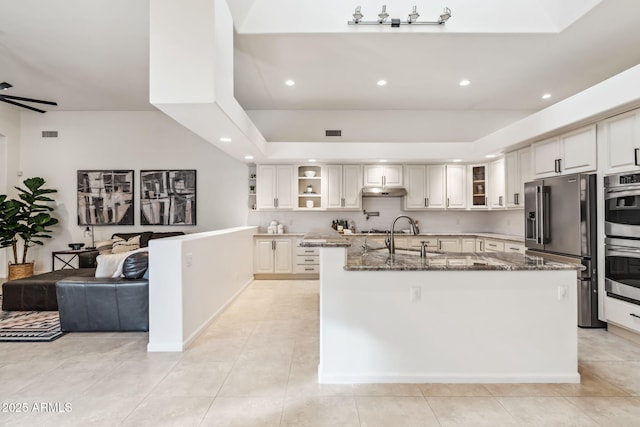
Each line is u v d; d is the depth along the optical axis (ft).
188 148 21.31
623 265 9.93
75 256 20.86
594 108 10.05
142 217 21.16
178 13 8.47
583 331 10.87
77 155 21.02
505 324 7.78
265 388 7.50
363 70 14.08
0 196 18.24
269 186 19.97
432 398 7.09
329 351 7.79
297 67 13.78
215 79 8.50
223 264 13.53
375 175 19.83
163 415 6.48
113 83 16.62
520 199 15.75
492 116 20.08
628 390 7.36
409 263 8.16
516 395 7.18
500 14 10.94
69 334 10.88
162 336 9.63
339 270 7.81
